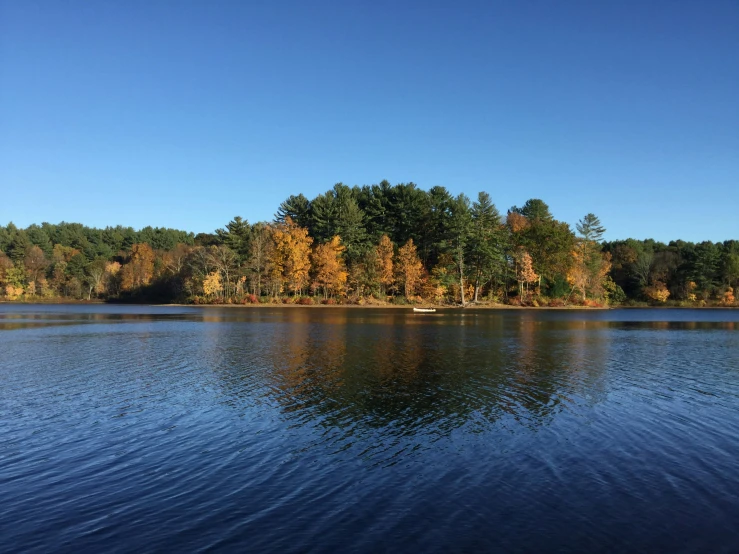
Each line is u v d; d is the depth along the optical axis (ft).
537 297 346.13
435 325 175.32
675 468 39.01
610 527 29.73
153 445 44.45
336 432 48.14
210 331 148.56
